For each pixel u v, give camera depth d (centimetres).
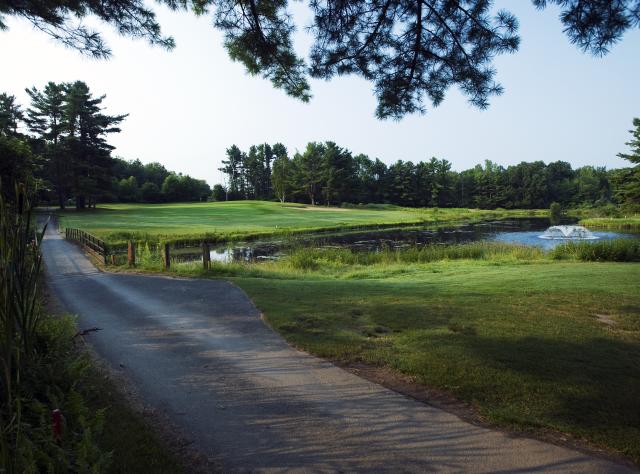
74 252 2412
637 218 6103
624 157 6338
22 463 270
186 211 6925
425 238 4000
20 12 736
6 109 6197
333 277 1584
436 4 667
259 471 364
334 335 726
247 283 1241
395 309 886
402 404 484
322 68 780
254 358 640
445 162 12181
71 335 500
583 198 11094
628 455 378
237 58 838
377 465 370
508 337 693
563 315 830
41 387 368
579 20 500
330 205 10962
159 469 359
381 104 805
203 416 464
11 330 294
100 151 6700
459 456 381
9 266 306
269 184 13462
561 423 430
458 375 546
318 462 376
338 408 478
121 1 736
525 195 11056
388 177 11762
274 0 726
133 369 602
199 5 755
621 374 545
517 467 362
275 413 469
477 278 1318
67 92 6562
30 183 1355
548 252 2108
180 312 928
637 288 1086
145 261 1809
